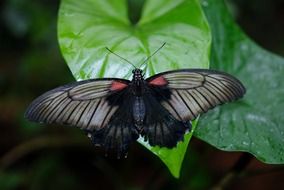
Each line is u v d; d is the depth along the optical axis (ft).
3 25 3.49
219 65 1.94
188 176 2.45
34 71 3.11
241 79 1.94
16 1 3.23
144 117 1.70
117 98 1.73
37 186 2.77
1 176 2.70
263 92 1.93
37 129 2.89
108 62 1.73
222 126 1.81
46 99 1.64
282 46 3.59
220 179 2.06
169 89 1.72
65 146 2.89
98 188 2.97
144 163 2.87
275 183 2.93
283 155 1.76
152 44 1.76
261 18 3.76
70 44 1.75
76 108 1.69
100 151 2.88
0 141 3.00
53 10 3.29
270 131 1.82
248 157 1.94
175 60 1.74
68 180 2.87
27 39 3.49
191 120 1.69
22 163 2.90
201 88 1.69
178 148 1.66
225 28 1.97
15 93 3.17
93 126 1.71
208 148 2.48
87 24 1.80
